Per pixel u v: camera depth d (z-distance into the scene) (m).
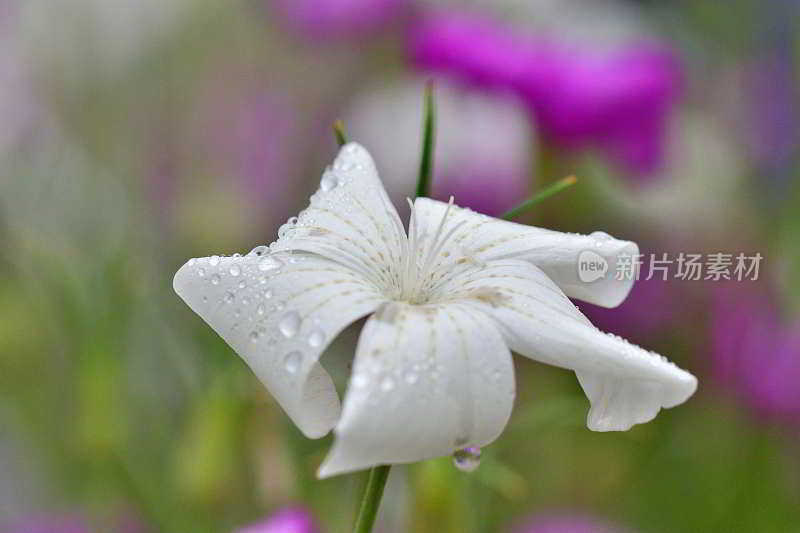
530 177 0.31
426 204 0.20
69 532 0.25
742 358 0.29
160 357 0.27
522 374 0.29
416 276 0.19
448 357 0.17
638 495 0.29
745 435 0.29
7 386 0.28
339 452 0.16
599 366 0.17
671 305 0.31
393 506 0.23
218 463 0.23
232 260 0.18
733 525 0.29
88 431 0.25
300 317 0.17
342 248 0.18
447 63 0.31
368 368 0.17
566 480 0.29
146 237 0.30
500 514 0.27
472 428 0.17
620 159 0.31
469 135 0.30
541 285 0.18
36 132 0.33
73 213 0.29
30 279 0.28
